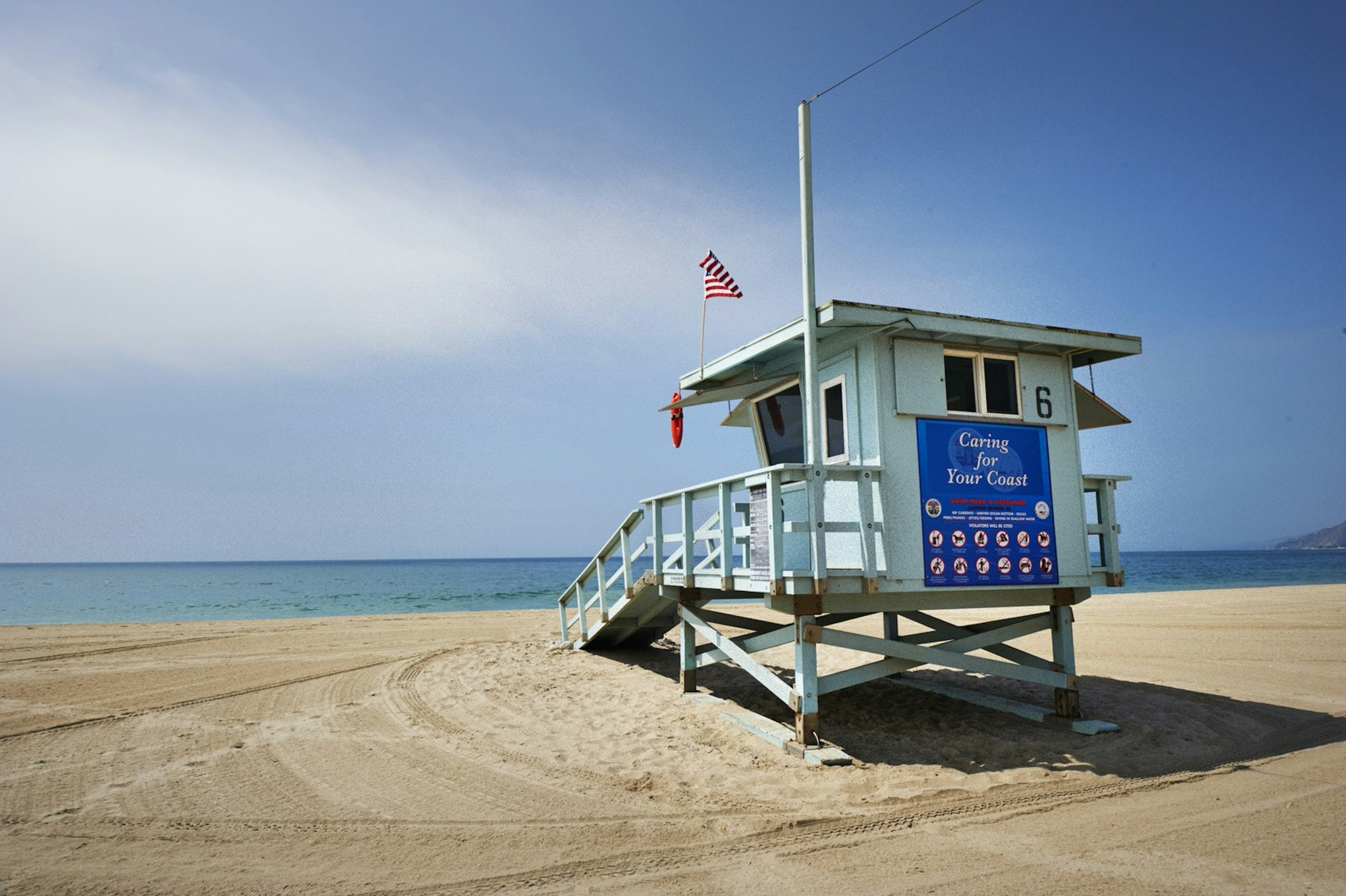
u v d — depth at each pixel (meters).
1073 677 8.36
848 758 6.91
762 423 10.16
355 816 5.72
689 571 9.46
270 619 27.92
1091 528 8.38
